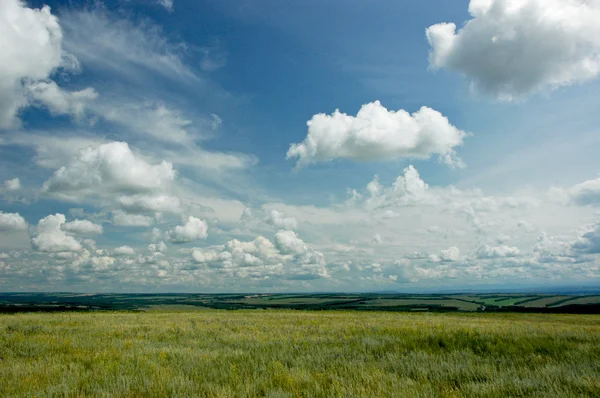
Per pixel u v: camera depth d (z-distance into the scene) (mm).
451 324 22500
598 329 20156
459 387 7406
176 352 11461
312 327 20312
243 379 8086
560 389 6789
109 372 8562
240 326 21375
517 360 9773
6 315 31594
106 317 28969
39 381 7918
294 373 8281
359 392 6609
